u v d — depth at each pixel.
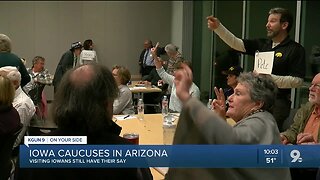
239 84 1.37
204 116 1.10
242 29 5.59
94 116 1.04
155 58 3.58
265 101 1.32
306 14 3.85
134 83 5.41
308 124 2.11
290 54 2.32
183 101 1.10
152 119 3.04
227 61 5.54
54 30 7.83
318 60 3.54
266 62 2.22
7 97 2.06
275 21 2.34
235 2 5.80
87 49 5.60
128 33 8.20
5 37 3.17
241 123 1.26
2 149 2.02
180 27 7.50
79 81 1.05
